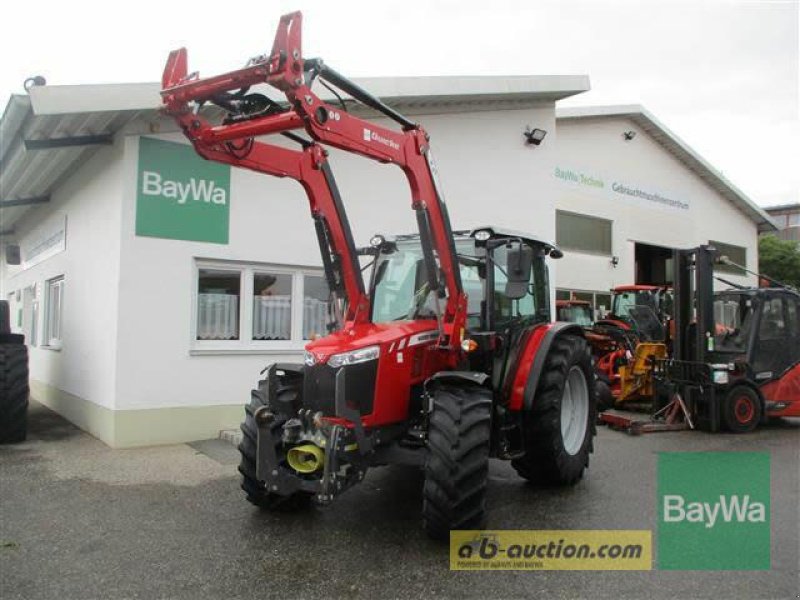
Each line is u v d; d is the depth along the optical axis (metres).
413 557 4.08
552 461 5.47
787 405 9.16
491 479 6.07
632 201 19.94
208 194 7.63
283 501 4.88
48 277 10.47
